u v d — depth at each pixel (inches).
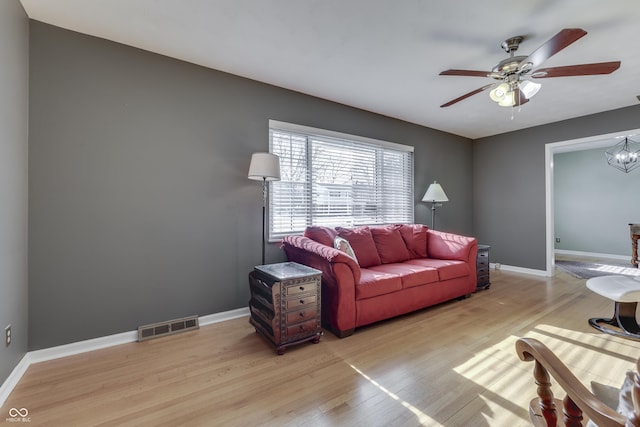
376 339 91.2
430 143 183.3
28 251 77.2
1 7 62.8
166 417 56.6
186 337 93.1
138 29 83.4
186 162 101.0
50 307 80.2
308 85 120.4
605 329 95.4
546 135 174.2
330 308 94.1
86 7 74.1
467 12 75.5
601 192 244.5
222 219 108.3
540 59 76.5
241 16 77.8
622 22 78.7
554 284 155.8
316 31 84.4
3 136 63.7
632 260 203.2
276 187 122.5
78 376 70.7
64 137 82.1
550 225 173.6
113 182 88.7
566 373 32.3
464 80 115.4
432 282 116.3
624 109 145.6
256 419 56.0
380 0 71.4
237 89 111.5
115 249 89.1
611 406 36.6
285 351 83.4
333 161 139.9
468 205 207.8
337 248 110.1
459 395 63.2
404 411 58.3
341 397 62.7
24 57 74.9
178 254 99.5
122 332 89.9
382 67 105.1
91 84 85.9
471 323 103.2
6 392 63.3
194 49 94.0
